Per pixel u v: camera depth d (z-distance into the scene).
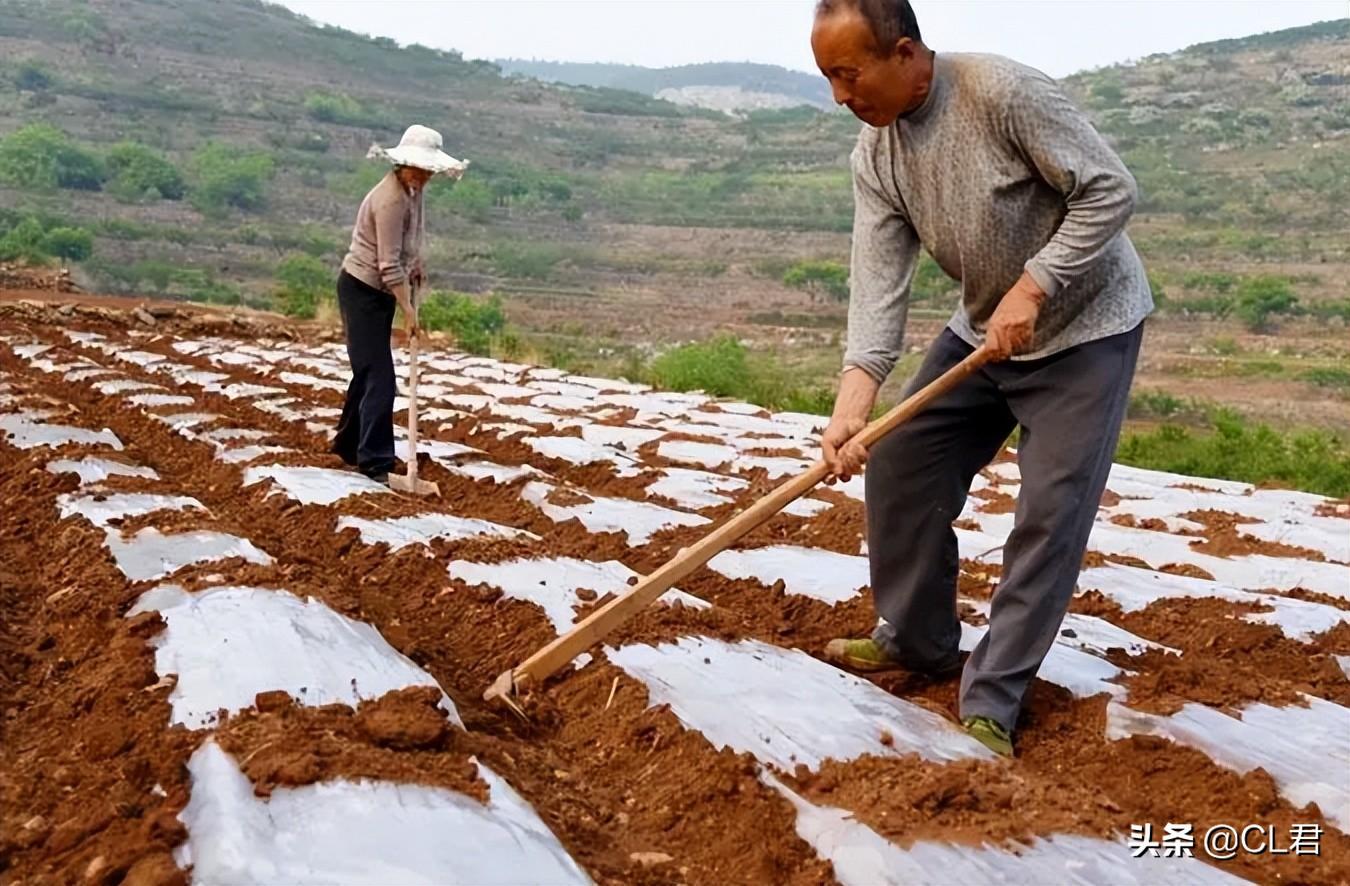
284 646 3.93
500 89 129.62
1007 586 3.95
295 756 3.11
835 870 3.13
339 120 98.88
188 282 47.53
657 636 4.37
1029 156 3.65
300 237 60.78
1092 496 3.88
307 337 18.98
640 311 58.06
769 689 4.00
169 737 3.35
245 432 8.78
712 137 121.50
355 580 5.52
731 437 10.39
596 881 3.08
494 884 2.77
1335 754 3.87
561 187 88.06
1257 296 45.72
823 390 19.03
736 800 3.45
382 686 3.81
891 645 4.43
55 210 57.78
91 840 2.91
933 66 3.72
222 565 4.74
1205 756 3.84
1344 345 42.06
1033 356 3.89
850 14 3.57
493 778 3.25
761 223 82.00
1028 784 3.52
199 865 2.76
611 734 3.91
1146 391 34.28
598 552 6.36
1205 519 7.84
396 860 2.78
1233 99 94.56
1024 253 3.80
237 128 88.31
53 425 8.05
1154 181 72.75
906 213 3.99
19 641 4.50
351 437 7.64
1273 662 5.04
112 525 5.55
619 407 12.23
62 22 99.94
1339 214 63.38
